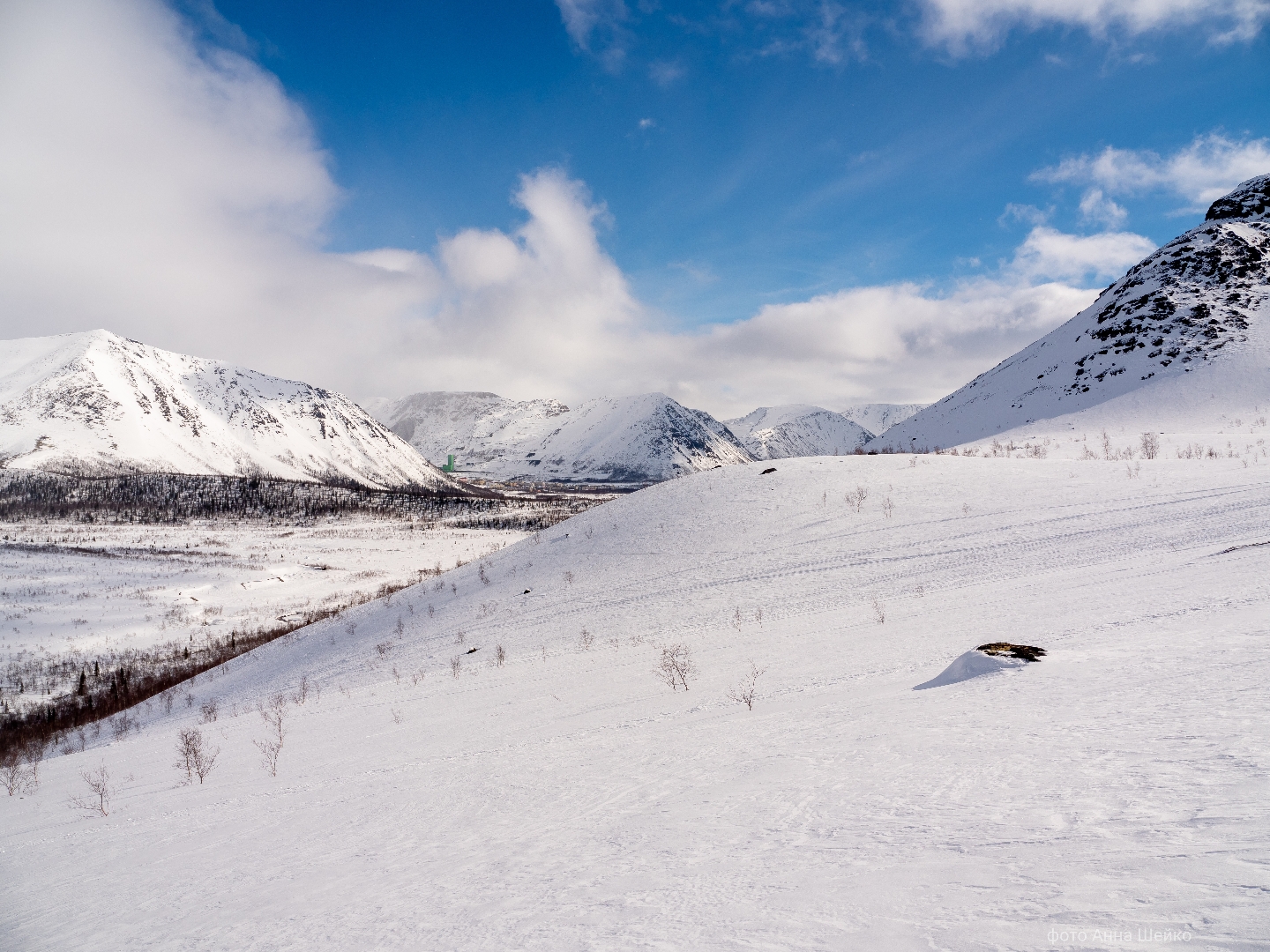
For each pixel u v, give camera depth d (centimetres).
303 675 6116
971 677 1566
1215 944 337
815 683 2066
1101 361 13588
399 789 1661
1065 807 643
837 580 4747
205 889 1135
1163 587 2500
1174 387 11438
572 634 4975
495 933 645
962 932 436
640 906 634
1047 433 11531
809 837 727
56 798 3011
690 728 1728
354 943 712
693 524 6906
